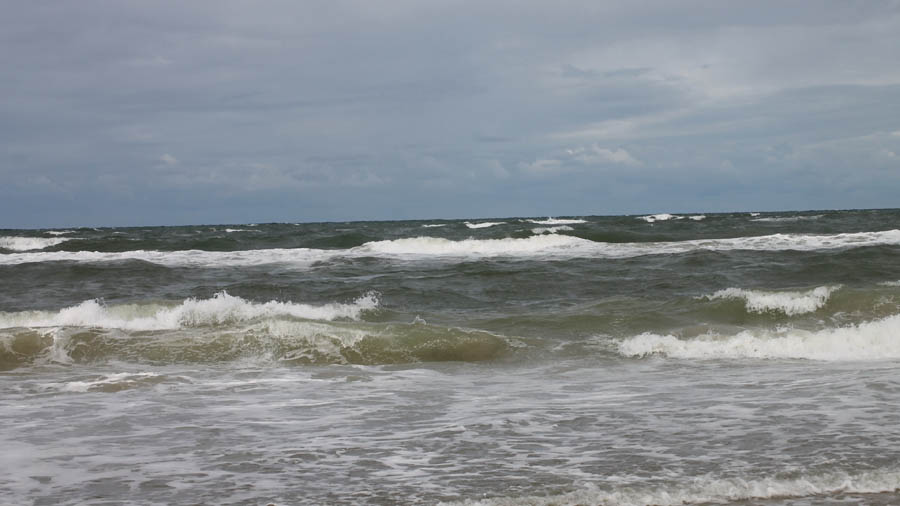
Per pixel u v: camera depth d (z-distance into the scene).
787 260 21.67
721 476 5.30
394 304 16.72
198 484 5.37
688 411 7.37
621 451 6.00
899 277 18.41
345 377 9.84
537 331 12.70
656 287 18.17
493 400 8.23
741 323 12.95
